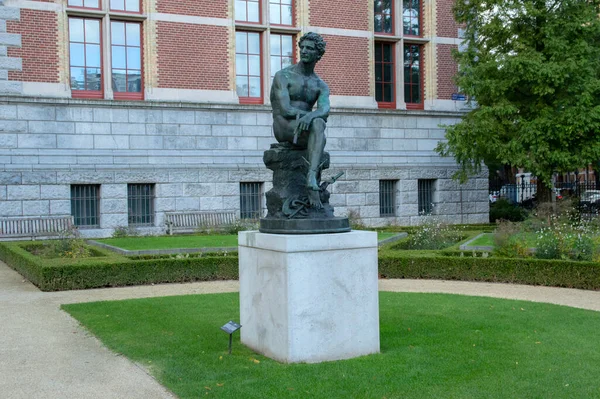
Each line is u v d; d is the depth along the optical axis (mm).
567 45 24141
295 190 8125
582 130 23766
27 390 6781
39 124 21938
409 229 25344
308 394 6410
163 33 23891
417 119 28859
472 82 24938
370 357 7680
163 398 6461
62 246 16953
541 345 8398
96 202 22922
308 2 26672
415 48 29609
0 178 21062
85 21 23156
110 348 8391
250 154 25281
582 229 17500
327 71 27078
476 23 26188
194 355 7941
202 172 24250
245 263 8344
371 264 7840
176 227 23391
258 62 26281
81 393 6656
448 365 7438
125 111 23250
